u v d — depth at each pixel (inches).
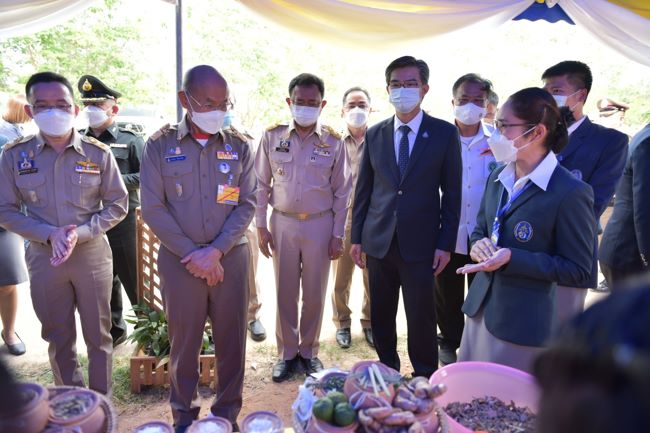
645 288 16.4
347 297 140.7
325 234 115.9
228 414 87.7
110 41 354.9
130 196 126.9
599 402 14.6
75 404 42.5
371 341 137.3
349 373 48.9
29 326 144.9
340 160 115.0
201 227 81.5
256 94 402.0
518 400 56.7
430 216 99.5
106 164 94.5
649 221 88.0
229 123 133.9
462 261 120.9
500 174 69.9
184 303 81.4
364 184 108.3
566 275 60.3
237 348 87.1
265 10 132.8
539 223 63.3
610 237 104.2
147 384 109.2
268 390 112.7
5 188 87.7
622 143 90.7
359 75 417.7
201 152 81.5
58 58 343.6
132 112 378.3
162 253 82.8
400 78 95.4
